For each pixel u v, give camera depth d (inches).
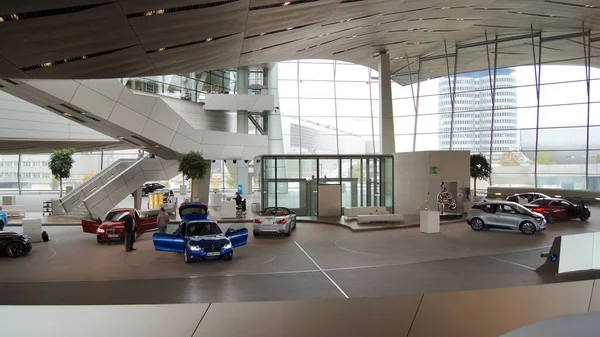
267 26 570.6
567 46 1411.2
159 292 396.5
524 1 972.6
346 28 884.0
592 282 203.5
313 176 1039.0
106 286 418.6
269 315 170.2
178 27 453.4
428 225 758.5
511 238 694.5
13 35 366.6
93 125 906.1
